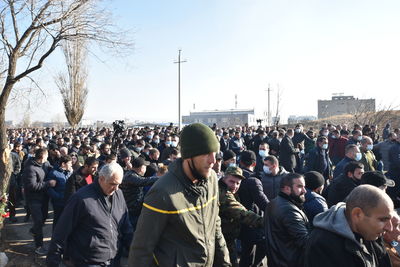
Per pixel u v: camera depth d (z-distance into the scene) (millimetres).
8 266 5570
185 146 2234
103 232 3551
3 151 6922
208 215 2434
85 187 3648
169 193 2197
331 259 2041
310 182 4176
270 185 5477
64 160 6477
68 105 28656
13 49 7004
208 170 2297
